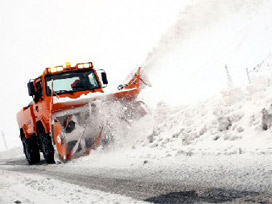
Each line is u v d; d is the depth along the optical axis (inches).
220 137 236.2
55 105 307.9
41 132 356.8
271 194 116.3
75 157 308.5
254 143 197.6
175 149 246.2
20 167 399.9
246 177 141.4
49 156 350.3
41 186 208.5
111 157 279.7
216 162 179.0
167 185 156.2
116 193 156.4
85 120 314.7
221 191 130.6
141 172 198.2
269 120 207.0
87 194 163.0
